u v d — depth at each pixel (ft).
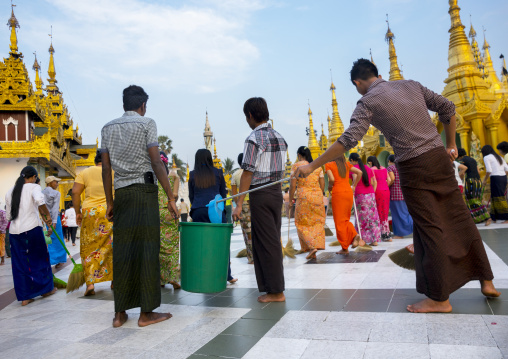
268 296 11.60
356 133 9.43
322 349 7.48
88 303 13.64
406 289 11.60
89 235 15.20
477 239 9.43
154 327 9.89
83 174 15.72
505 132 44.37
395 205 26.45
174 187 16.29
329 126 85.20
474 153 42.73
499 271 12.92
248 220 20.21
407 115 9.29
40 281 15.02
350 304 10.48
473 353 6.71
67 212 48.42
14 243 14.62
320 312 9.96
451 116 10.16
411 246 12.14
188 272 11.22
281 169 12.12
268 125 12.59
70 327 10.44
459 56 46.70
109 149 10.82
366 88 10.50
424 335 7.71
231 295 13.06
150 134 10.77
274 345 7.91
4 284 20.24
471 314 8.72
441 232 9.05
